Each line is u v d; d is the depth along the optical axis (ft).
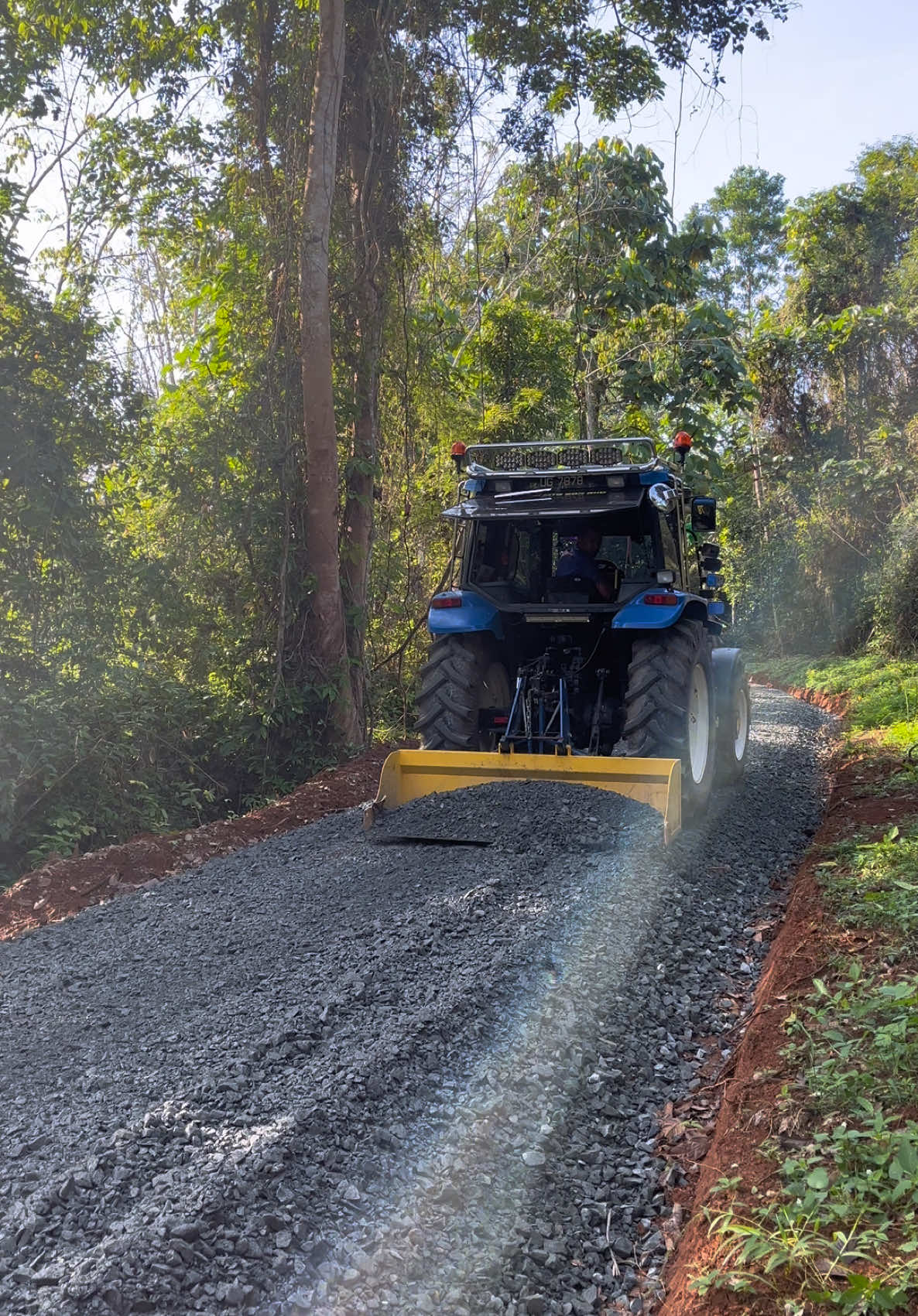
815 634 82.94
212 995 14.56
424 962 15.26
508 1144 11.41
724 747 30.01
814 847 22.18
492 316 61.87
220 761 37.06
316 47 37.91
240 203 39.37
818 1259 8.54
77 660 31.24
